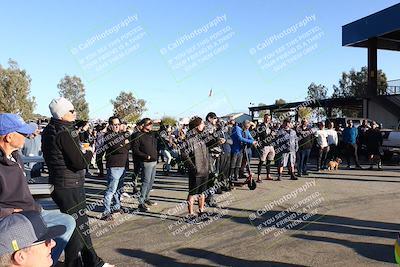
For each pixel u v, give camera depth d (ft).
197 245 19.27
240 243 19.49
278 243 19.39
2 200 10.73
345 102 89.35
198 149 23.76
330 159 49.39
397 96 80.89
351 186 35.50
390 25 74.02
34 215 6.53
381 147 51.65
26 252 5.96
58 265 15.98
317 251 18.10
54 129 14.67
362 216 24.29
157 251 18.47
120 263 16.97
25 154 33.09
